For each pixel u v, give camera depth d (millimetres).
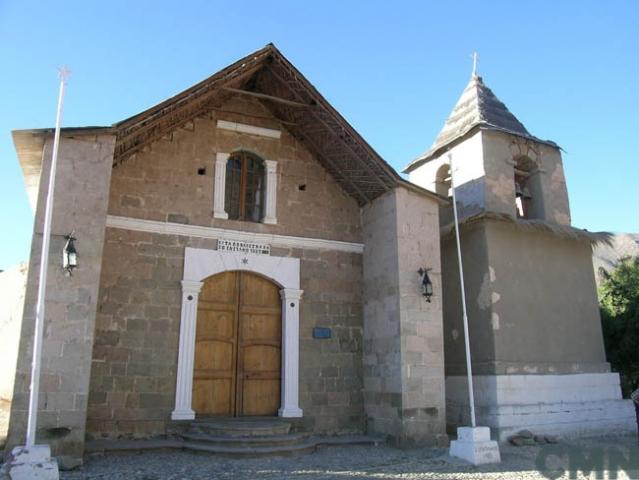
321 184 14008
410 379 11805
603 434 13297
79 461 8922
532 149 15383
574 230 14492
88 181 10102
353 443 11695
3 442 10477
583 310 14508
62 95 8867
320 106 12469
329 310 13281
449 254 14898
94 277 9742
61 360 9219
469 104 16328
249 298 12781
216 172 12953
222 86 11797
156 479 8094
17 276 14961
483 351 13234
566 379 13453
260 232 13016
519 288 13719
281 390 12531
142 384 11188
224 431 10766
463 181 15109
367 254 13711
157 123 11633
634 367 17516
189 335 11742
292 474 8594
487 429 9992
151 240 11961
